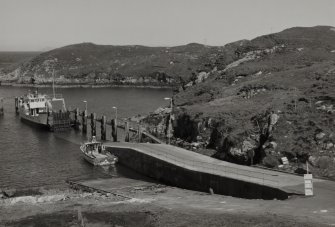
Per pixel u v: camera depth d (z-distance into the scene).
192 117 87.81
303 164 56.09
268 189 47.50
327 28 167.12
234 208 38.88
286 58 125.38
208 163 63.66
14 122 137.38
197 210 38.09
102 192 57.69
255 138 67.12
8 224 35.84
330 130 59.78
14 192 58.56
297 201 40.25
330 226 30.12
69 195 54.12
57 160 85.06
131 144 83.94
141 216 35.84
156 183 66.06
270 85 93.94
